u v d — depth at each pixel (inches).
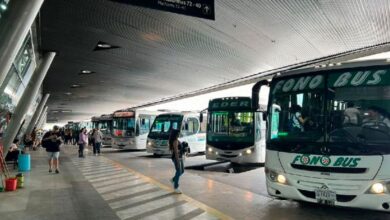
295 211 274.1
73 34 551.2
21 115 655.8
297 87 273.7
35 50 619.8
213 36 573.9
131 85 1123.3
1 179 392.2
